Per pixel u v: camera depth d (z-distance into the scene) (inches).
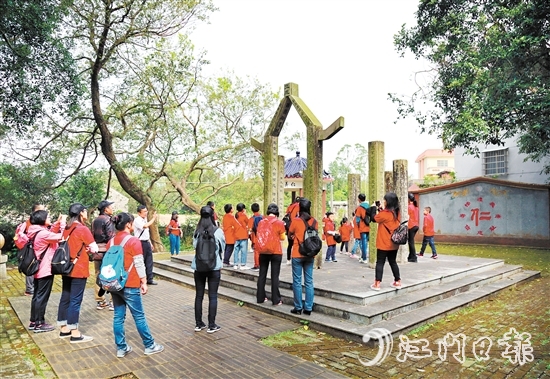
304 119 322.3
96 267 241.9
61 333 190.9
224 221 329.1
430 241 374.6
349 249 431.2
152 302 263.1
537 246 527.2
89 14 486.0
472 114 374.3
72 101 455.8
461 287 267.4
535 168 623.2
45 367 157.2
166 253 555.8
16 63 365.7
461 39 398.6
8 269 440.5
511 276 337.7
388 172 360.8
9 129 458.3
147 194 603.5
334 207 1099.3
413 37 451.2
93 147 600.7
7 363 161.3
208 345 177.8
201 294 200.2
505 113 366.0
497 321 216.4
